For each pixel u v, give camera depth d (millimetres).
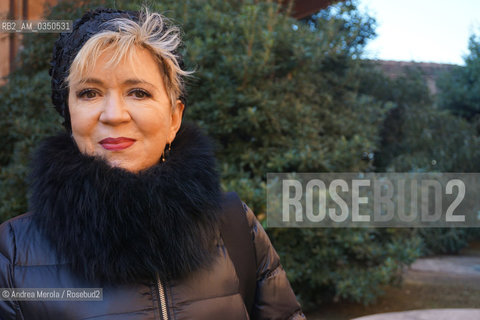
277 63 3721
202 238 862
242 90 3432
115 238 771
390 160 6059
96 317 751
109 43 807
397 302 3883
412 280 4676
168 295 809
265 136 3482
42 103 3736
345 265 3557
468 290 4316
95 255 764
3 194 3336
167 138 940
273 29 3707
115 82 821
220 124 3410
